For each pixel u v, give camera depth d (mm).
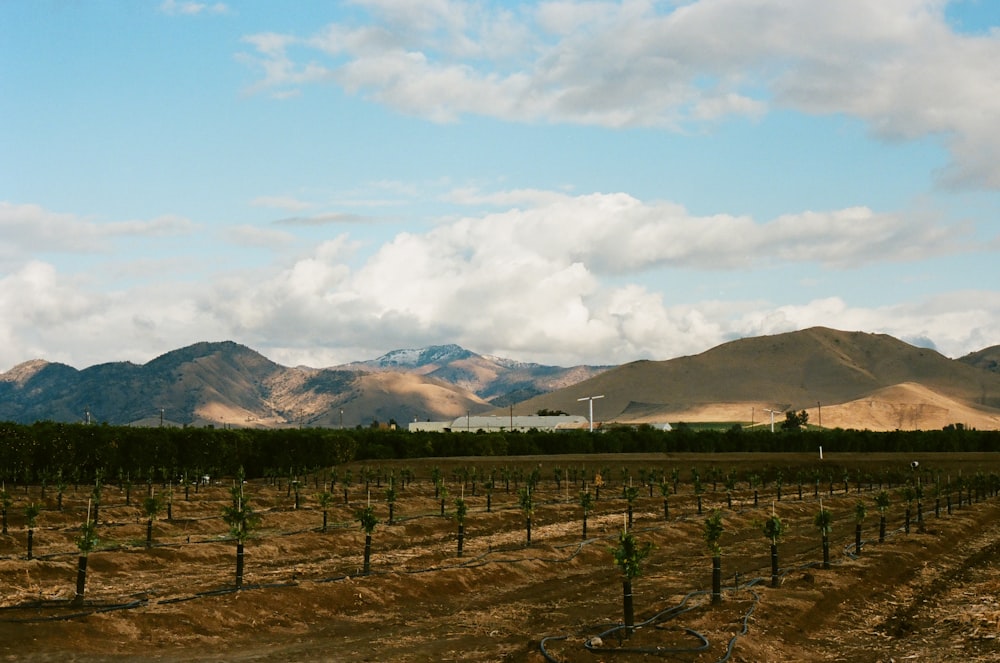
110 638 32094
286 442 119750
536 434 154375
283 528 67375
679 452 157750
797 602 39938
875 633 36688
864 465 129875
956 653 33281
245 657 31141
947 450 162250
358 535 61344
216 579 43688
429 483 111125
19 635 30922
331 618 37281
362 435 138000
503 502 89375
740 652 31922
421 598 41594
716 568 40312
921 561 55438
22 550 51812
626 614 33938
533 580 47219
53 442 95250
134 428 106312
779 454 151750
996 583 46625
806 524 75750
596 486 101750
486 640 34031
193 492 89875
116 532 60000
